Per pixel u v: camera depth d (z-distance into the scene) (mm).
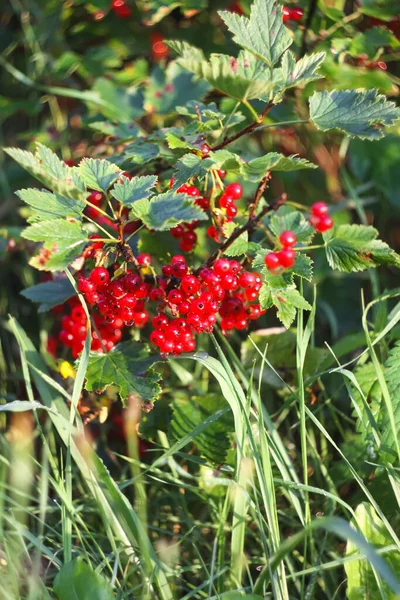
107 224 922
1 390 996
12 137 1210
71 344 903
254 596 760
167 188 902
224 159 808
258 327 1028
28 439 908
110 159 913
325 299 1087
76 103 1158
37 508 872
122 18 1148
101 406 907
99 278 814
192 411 890
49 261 787
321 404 934
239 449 804
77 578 759
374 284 970
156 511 896
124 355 848
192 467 913
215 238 860
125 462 951
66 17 1149
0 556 809
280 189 1133
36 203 810
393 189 1096
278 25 823
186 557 867
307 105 1053
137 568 805
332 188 1128
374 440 844
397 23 1022
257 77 839
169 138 836
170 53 1126
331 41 1012
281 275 817
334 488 868
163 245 929
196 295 815
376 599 784
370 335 916
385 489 865
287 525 888
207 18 1114
